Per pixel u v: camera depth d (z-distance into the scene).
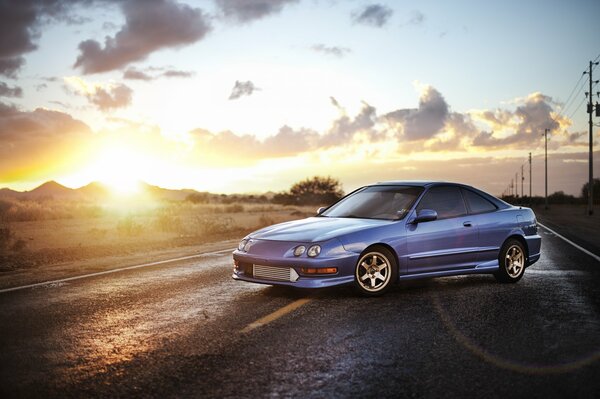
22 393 4.06
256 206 47.34
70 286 8.60
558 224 26.89
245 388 4.12
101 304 7.21
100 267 10.76
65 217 28.89
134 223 20.48
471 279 9.30
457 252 8.32
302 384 4.21
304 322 6.17
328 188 60.81
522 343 5.35
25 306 7.11
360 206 8.56
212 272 10.05
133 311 6.78
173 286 8.56
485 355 4.96
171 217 22.92
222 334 5.67
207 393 4.03
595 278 9.47
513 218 9.08
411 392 4.06
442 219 8.29
